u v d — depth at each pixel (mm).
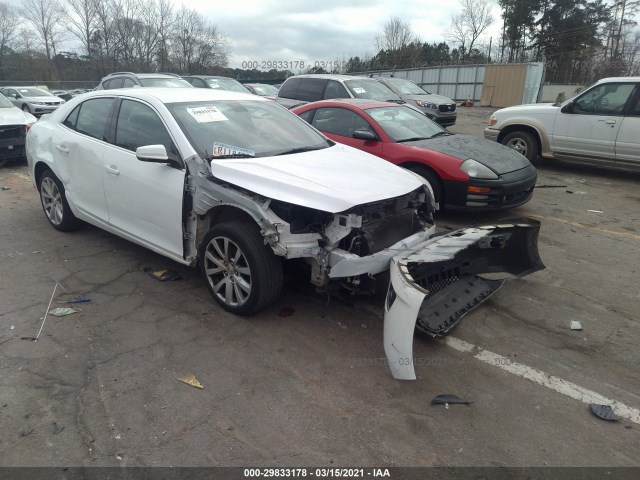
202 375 3182
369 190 3617
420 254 3482
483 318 3980
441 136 7090
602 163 8977
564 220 6625
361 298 4234
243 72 31922
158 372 3201
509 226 4215
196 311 3982
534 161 10711
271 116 4891
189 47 54281
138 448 2574
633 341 3680
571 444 2658
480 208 6031
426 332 3504
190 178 3896
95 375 3158
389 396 3021
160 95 4543
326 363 3336
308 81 11453
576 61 50125
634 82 8406
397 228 3881
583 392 3088
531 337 3717
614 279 4758
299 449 2594
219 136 4219
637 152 8422
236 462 2500
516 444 2652
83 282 4473
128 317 3871
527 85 30531
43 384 3057
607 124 8633
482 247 4102
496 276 4742
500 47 55969
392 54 54688
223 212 3975
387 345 3055
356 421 2803
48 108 22719
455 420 2828
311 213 3600
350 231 3445
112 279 4539
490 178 5941
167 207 4078
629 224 6465
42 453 2525
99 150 4684
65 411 2830
